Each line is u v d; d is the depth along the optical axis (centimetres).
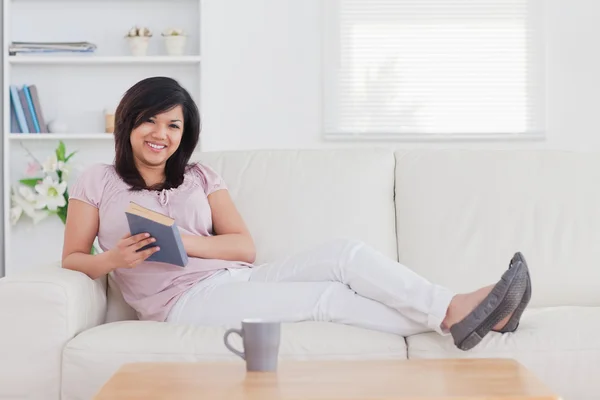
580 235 258
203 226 246
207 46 453
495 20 457
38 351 198
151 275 232
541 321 210
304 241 257
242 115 454
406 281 205
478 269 254
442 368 164
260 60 454
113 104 450
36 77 447
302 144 455
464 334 191
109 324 211
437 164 271
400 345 200
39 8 449
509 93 458
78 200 239
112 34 451
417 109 458
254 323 160
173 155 248
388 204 267
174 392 144
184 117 244
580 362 198
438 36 458
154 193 242
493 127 458
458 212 263
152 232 210
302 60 454
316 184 265
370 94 457
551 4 456
